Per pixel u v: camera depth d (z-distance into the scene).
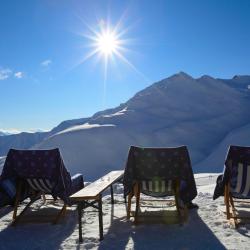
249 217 6.36
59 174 6.39
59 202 8.46
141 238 5.68
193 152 172.75
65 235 5.96
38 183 6.68
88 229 6.25
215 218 6.70
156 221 6.49
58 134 174.88
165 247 5.22
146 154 6.30
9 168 6.54
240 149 6.15
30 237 5.92
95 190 5.89
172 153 6.28
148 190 6.71
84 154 161.12
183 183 6.39
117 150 164.25
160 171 6.33
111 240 5.63
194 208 7.53
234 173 6.20
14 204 6.99
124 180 6.36
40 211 7.57
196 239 5.51
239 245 5.15
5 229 6.40
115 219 6.88
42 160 6.45
